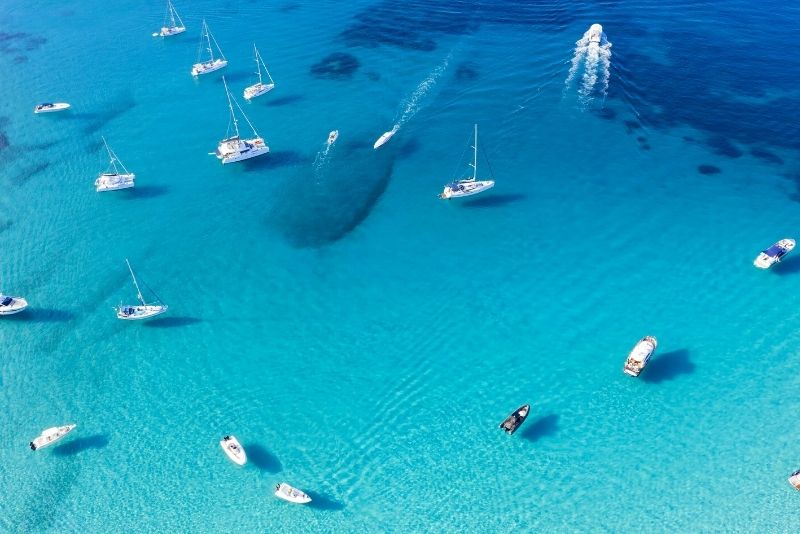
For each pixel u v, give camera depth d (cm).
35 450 5969
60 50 12444
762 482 5566
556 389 6362
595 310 7094
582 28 12019
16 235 8300
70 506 5603
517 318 7062
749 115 9706
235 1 14000
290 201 8688
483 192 8656
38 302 7394
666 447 5850
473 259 7769
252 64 11738
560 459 5809
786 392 6222
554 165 9044
